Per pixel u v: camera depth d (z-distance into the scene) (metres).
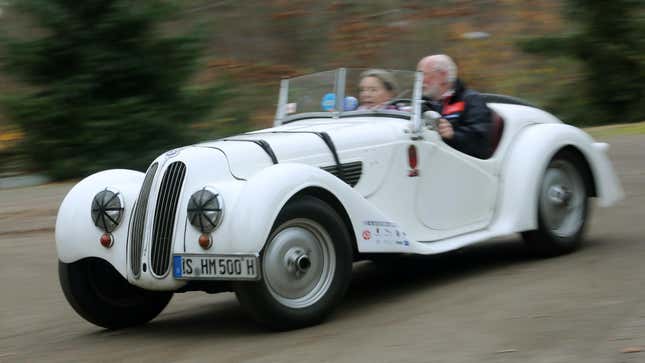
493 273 10.92
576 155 12.09
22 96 28.11
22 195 23.50
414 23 47.66
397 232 9.67
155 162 9.18
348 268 8.97
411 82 10.97
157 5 28.52
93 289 9.71
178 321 10.17
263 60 45.12
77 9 28.06
